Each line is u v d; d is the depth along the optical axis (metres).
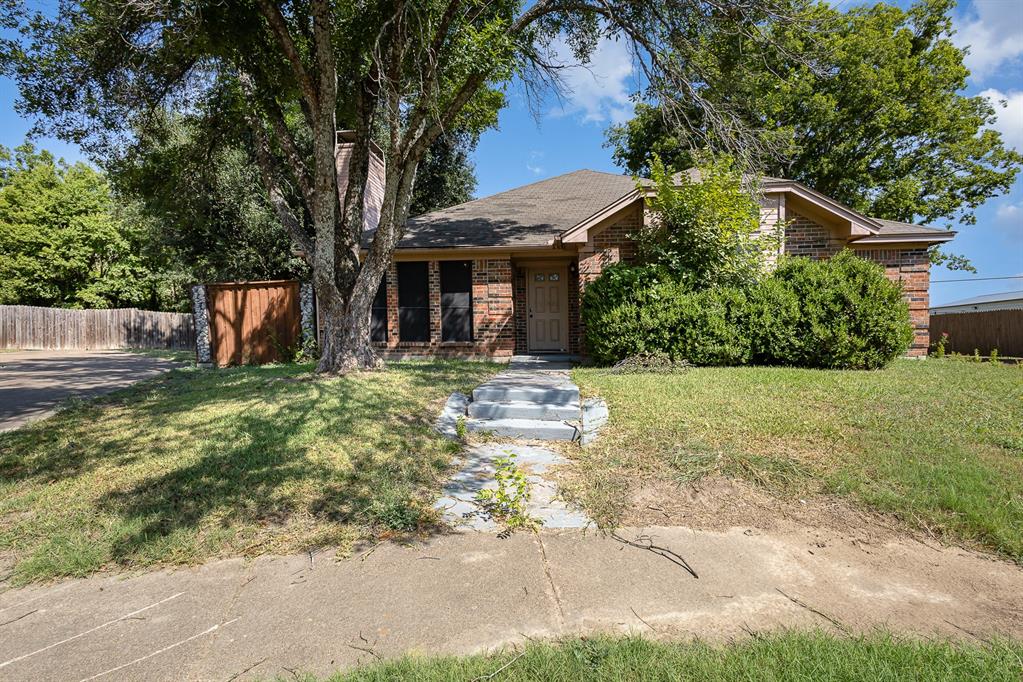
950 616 2.71
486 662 2.34
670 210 10.27
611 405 6.48
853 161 20.19
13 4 7.93
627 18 9.12
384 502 4.13
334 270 8.60
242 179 17.89
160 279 31.31
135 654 2.51
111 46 8.20
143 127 10.05
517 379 8.27
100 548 3.47
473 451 5.57
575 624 2.68
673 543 3.58
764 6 8.29
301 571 3.27
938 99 20.06
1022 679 2.16
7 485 4.40
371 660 2.40
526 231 13.05
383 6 7.86
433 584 3.11
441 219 14.52
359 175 9.23
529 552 3.50
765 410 6.01
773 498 4.12
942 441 4.94
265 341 12.23
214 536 3.62
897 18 20.06
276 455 4.94
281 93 9.35
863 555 3.37
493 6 8.43
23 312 22.84
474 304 12.80
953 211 21.44
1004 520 3.58
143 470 4.66
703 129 10.02
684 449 4.95
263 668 2.38
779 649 2.38
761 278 10.13
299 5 8.42
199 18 7.25
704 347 9.57
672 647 2.43
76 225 29.23
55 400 8.04
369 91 9.09
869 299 9.05
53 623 2.79
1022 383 7.30
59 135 9.41
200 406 6.79
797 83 19.02
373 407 6.45
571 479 4.75
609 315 9.96
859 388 6.96
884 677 2.17
